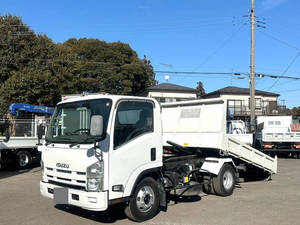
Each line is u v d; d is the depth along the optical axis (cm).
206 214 673
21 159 1462
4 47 2392
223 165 859
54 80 2411
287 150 2006
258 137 2166
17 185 1033
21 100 2303
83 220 630
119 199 566
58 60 2514
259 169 1064
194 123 889
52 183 622
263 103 4481
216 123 840
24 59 2425
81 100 612
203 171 851
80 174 557
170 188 708
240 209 715
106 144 552
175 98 4294
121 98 591
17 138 1439
